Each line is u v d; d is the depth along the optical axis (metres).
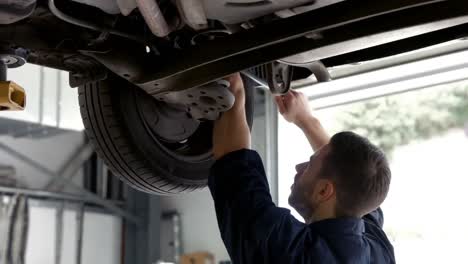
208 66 1.89
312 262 1.79
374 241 2.12
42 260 7.45
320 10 1.66
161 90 1.97
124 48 1.86
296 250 1.78
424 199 7.10
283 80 2.18
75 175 8.09
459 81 4.10
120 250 8.26
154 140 2.18
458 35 2.09
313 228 1.86
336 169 1.92
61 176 7.80
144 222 8.32
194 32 1.91
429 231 6.81
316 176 1.96
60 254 7.61
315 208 1.97
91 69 2.01
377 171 1.93
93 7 1.78
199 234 8.09
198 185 2.36
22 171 7.60
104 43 1.84
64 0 1.73
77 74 2.04
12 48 1.82
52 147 7.95
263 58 1.84
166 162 2.21
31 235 7.39
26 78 6.84
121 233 8.30
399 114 7.52
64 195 7.72
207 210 8.07
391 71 4.07
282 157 5.55
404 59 3.91
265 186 1.88
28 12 1.59
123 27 1.83
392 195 7.12
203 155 2.36
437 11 1.68
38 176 7.74
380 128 7.51
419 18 1.69
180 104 2.13
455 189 7.12
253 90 2.49
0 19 1.59
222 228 1.87
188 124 2.31
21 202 7.24
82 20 1.73
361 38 1.77
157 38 1.89
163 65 1.88
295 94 2.46
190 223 8.19
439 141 7.38
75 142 8.16
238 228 1.81
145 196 8.38
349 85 4.39
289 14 1.75
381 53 2.27
